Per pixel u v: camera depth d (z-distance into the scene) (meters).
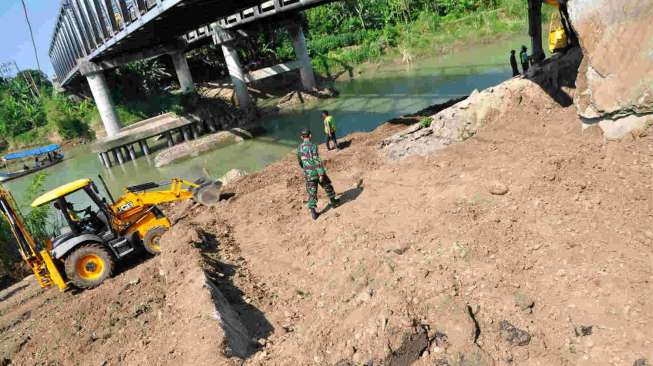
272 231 8.21
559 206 5.56
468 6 46.22
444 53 38.56
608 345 3.67
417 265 5.23
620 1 6.02
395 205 7.43
